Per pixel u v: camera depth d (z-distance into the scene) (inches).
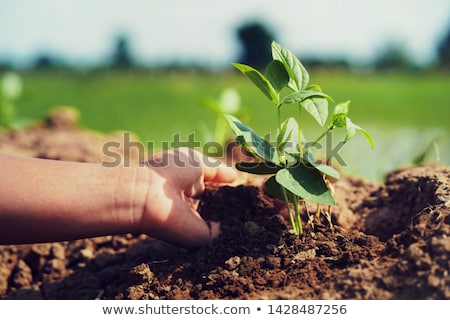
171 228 22.6
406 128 79.7
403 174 26.5
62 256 26.4
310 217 23.0
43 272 25.9
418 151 33.7
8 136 42.1
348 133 20.7
